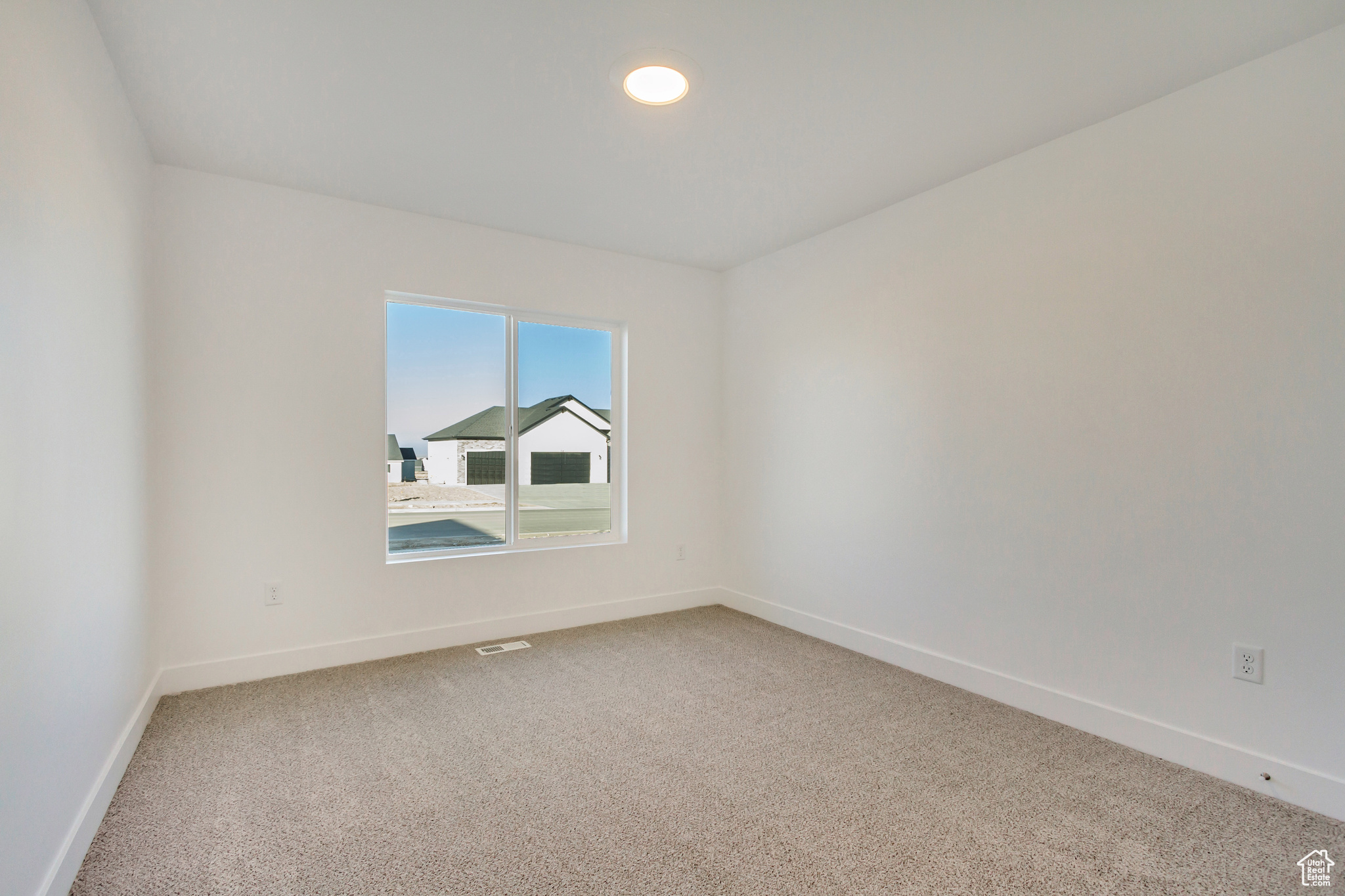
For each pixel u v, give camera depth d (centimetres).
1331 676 183
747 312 408
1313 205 185
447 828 175
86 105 167
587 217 327
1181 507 212
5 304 117
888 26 179
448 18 174
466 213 322
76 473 158
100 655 178
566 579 372
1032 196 254
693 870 158
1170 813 184
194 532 271
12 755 119
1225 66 199
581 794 193
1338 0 168
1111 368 230
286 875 155
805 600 363
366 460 309
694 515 421
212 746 221
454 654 321
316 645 297
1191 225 210
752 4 169
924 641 297
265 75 202
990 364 270
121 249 206
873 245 322
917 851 166
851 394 335
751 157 260
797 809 186
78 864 154
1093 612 236
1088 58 195
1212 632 206
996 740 229
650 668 303
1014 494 261
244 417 281
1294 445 189
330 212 300
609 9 171
